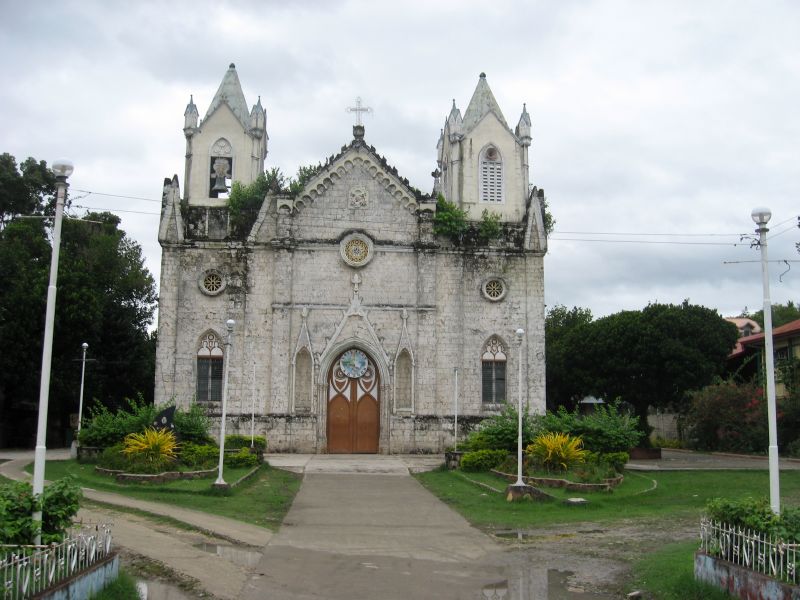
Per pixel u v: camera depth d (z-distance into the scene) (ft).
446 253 145.59
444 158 163.32
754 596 40.55
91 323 165.58
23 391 161.89
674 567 51.70
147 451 97.30
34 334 161.17
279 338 138.41
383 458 131.03
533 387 143.02
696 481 109.40
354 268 142.61
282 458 127.65
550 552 60.54
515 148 154.71
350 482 101.40
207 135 149.18
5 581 34.37
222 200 147.23
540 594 47.93
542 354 144.15
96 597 40.91
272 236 142.31
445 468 115.34
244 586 48.16
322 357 139.33
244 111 152.15
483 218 147.84
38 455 46.32
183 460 101.45
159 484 90.63
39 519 40.73
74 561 39.96
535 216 147.95
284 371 137.90
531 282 146.30
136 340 187.62
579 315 286.25
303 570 53.06
